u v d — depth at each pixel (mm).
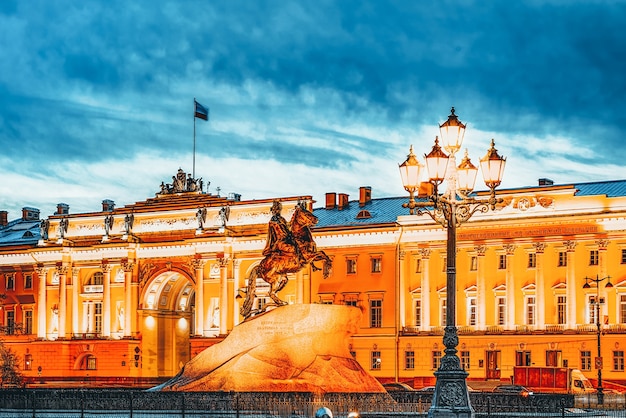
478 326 119750
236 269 134875
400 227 124000
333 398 64188
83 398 66688
